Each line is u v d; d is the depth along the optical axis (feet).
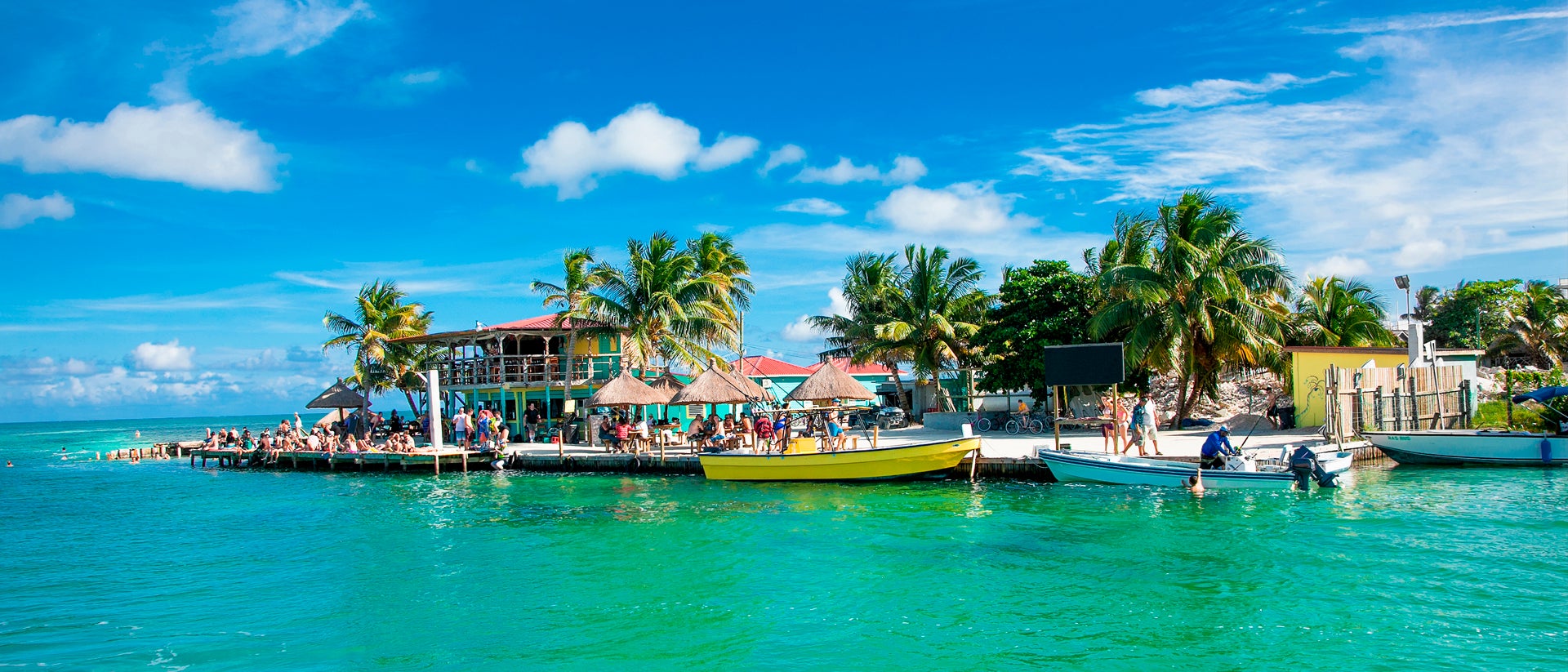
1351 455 71.10
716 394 97.45
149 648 38.09
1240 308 99.71
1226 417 119.24
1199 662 33.32
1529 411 90.58
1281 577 43.75
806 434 99.66
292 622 41.47
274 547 59.26
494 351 139.13
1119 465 73.15
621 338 130.93
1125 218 110.42
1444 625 36.06
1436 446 78.33
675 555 53.21
